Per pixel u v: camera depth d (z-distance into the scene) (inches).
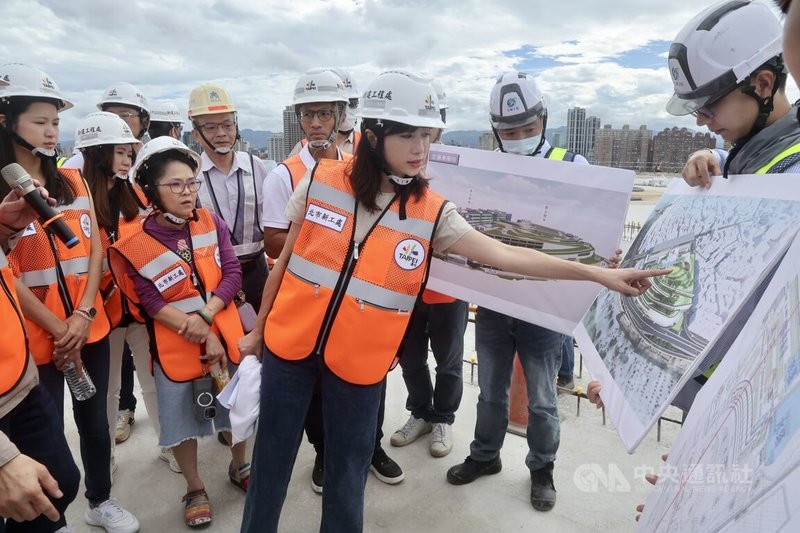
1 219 76.0
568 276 71.8
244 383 86.7
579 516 105.7
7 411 64.7
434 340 124.9
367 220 76.9
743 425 30.7
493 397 113.0
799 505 20.0
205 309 104.0
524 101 100.7
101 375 101.4
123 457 129.0
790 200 45.6
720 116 57.9
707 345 46.9
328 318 76.2
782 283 34.4
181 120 189.3
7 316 65.6
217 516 107.9
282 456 81.9
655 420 50.4
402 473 118.5
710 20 56.1
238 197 130.4
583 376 172.9
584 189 93.1
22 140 87.9
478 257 77.9
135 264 100.2
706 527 29.0
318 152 119.3
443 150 106.3
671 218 67.7
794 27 30.7
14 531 74.7
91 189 110.7
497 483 116.9
